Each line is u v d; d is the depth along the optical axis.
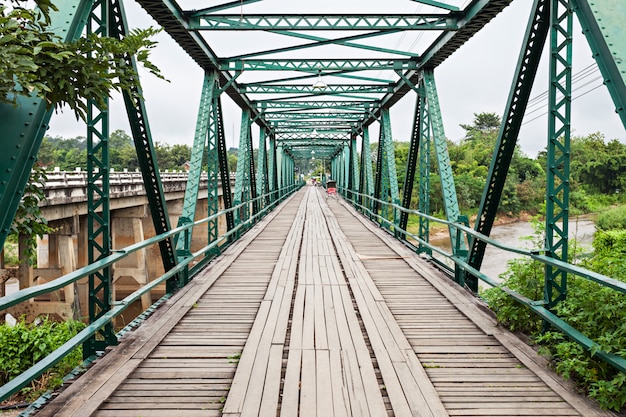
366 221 17.09
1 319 15.73
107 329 4.38
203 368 3.95
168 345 4.51
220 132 11.52
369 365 3.94
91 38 2.92
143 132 5.68
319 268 8.38
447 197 8.78
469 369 3.92
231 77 12.15
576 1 3.89
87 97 2.95
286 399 3.35
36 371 2.89
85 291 18.81
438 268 8.21
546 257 4.28
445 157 9.29
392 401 3.30
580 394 3.42
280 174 34.31
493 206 6.42
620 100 3.44
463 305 5.79
